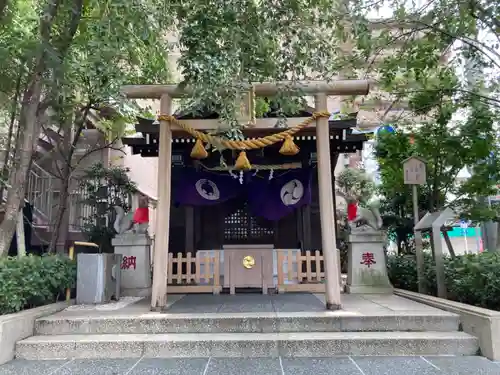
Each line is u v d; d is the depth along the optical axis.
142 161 15.23
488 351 4.48
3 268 5.16
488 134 7.23
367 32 6.20
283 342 4.72
